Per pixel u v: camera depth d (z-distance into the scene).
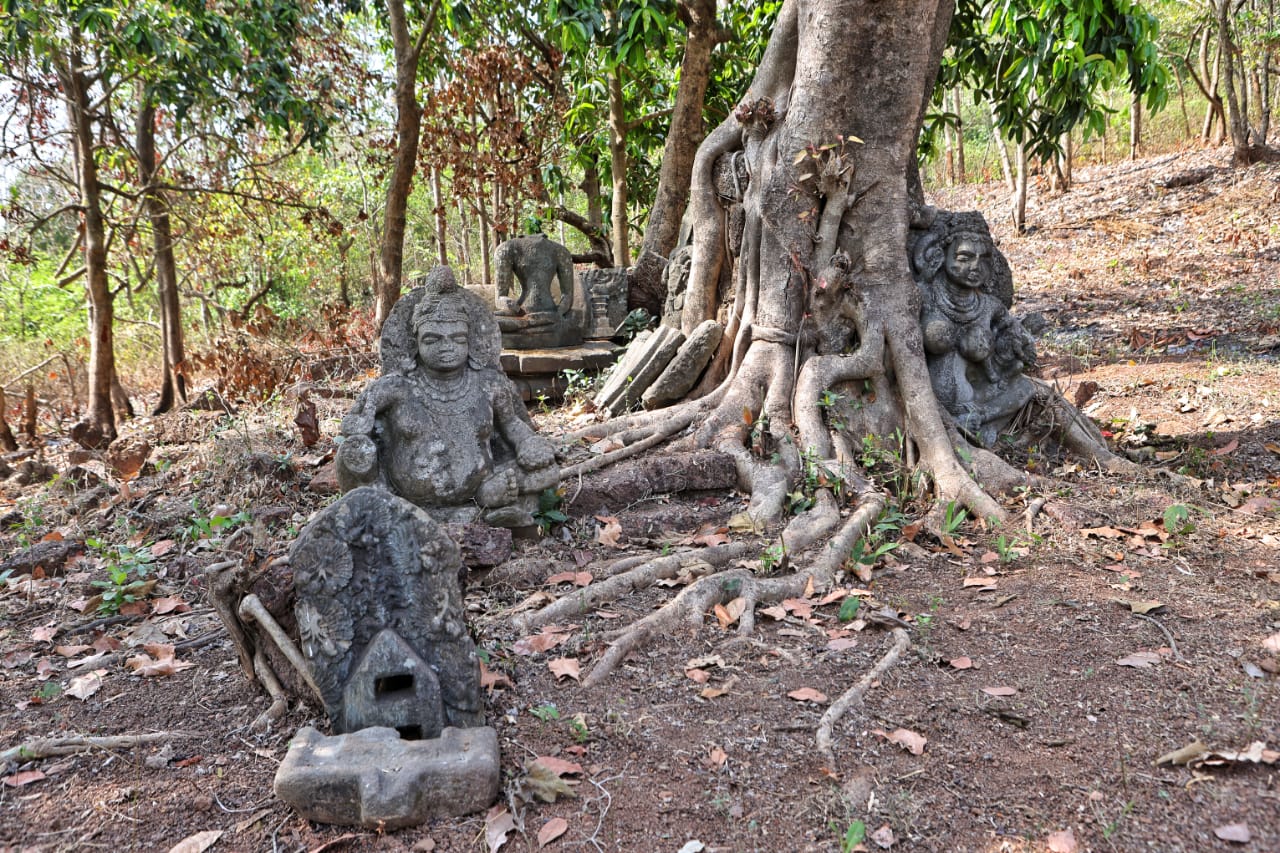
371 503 2.72
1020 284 12.46
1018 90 8.26
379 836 2.35
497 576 3.84
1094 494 4.69
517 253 7.62
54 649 3.62
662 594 3.74
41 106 9.20
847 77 5.20
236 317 9.84
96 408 8.19
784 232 5.41
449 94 11.66
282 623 3.08
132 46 7.75
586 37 7.14
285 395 7.27
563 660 3.14
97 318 8.27
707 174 6.20
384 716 2.65
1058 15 7.41
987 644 3.25
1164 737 2.62
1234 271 10.94
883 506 4.52
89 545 4.52
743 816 2.35
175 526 4.81
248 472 5.12
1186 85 21.77
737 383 5.38
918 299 5.39
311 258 16.94
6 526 5.23
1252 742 2.54
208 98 8.68
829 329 5.43
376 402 4.04
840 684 3.00
